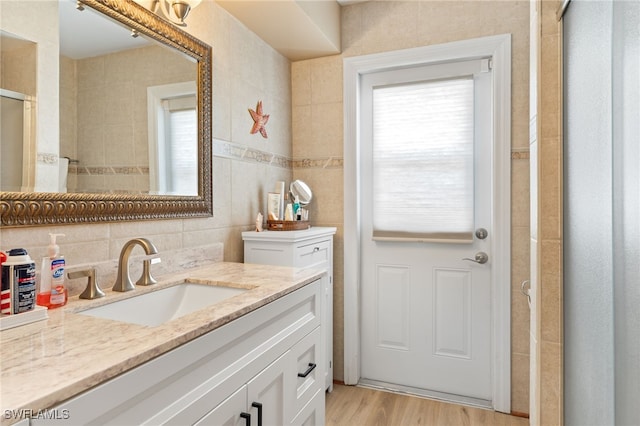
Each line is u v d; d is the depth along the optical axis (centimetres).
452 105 221
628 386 65
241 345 95
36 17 103
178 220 152
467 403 215
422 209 227
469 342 220
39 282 102
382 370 239
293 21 194
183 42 153
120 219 125
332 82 240
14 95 98
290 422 117
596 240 81
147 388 69
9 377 58
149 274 127
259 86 212
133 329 80
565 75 104
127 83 130
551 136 108
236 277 135
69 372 60
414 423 196
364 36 232
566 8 100
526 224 199
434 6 217
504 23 203
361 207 242
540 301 110
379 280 239
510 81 201
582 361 91
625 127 65
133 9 132
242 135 195
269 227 203
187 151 157
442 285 226
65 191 110
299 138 248
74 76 113
